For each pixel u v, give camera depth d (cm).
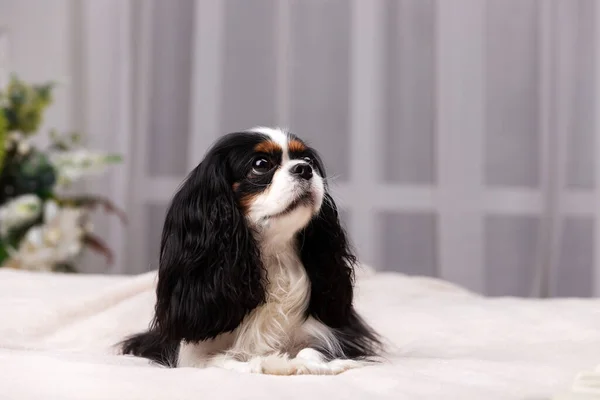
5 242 354
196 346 169
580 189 437
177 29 430
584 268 438
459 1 429
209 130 420
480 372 142
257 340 169
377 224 434
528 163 437
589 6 434
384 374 136
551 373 143
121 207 420
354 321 184
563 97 433
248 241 170
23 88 377
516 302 243
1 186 366
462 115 430
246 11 430
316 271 178
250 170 174
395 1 433
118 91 423
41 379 128
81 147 426
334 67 434
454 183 431
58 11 432
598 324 204
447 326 211
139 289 247
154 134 431
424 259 436
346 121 434
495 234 437
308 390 123
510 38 435
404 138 435
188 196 173
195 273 166
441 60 430
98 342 212
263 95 432
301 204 171
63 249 358
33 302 234
